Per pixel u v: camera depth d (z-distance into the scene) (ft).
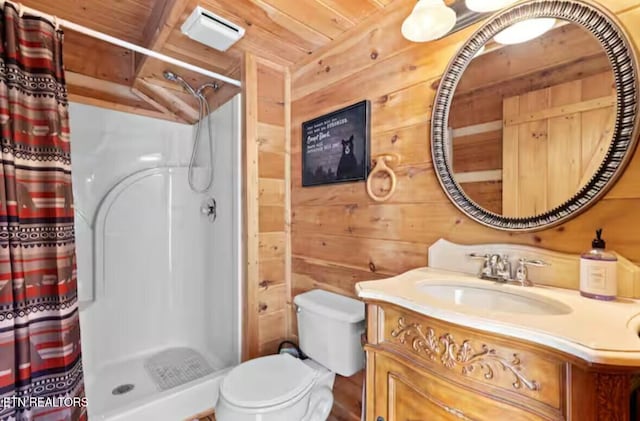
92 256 6.49
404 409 2.66
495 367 2.09
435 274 3.48
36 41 3.49
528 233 3.08
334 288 5.15
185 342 7.48
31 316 3.34
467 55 3.50
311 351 4.58
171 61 4.98
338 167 5.03
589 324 1.96
